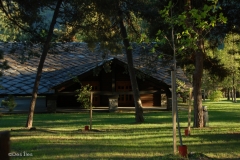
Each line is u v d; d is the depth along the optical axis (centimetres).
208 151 1028
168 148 1091
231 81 4812
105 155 968
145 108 3409
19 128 1861
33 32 1800
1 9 1747
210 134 1447
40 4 1716
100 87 3559
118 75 3575
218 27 1681
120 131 1642
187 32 972
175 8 1510
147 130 1656
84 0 1745
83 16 1816
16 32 1842
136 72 2284
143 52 2117
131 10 1917
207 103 4569
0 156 394
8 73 3284
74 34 1889
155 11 1808
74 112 3081
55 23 1825
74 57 3731
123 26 2014
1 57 1547
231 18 1611
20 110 3203
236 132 1511
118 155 966
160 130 1638
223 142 1223
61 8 1825
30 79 3234
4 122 2267
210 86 5053
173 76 941
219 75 1981
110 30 1956
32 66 3488
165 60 2300
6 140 399
